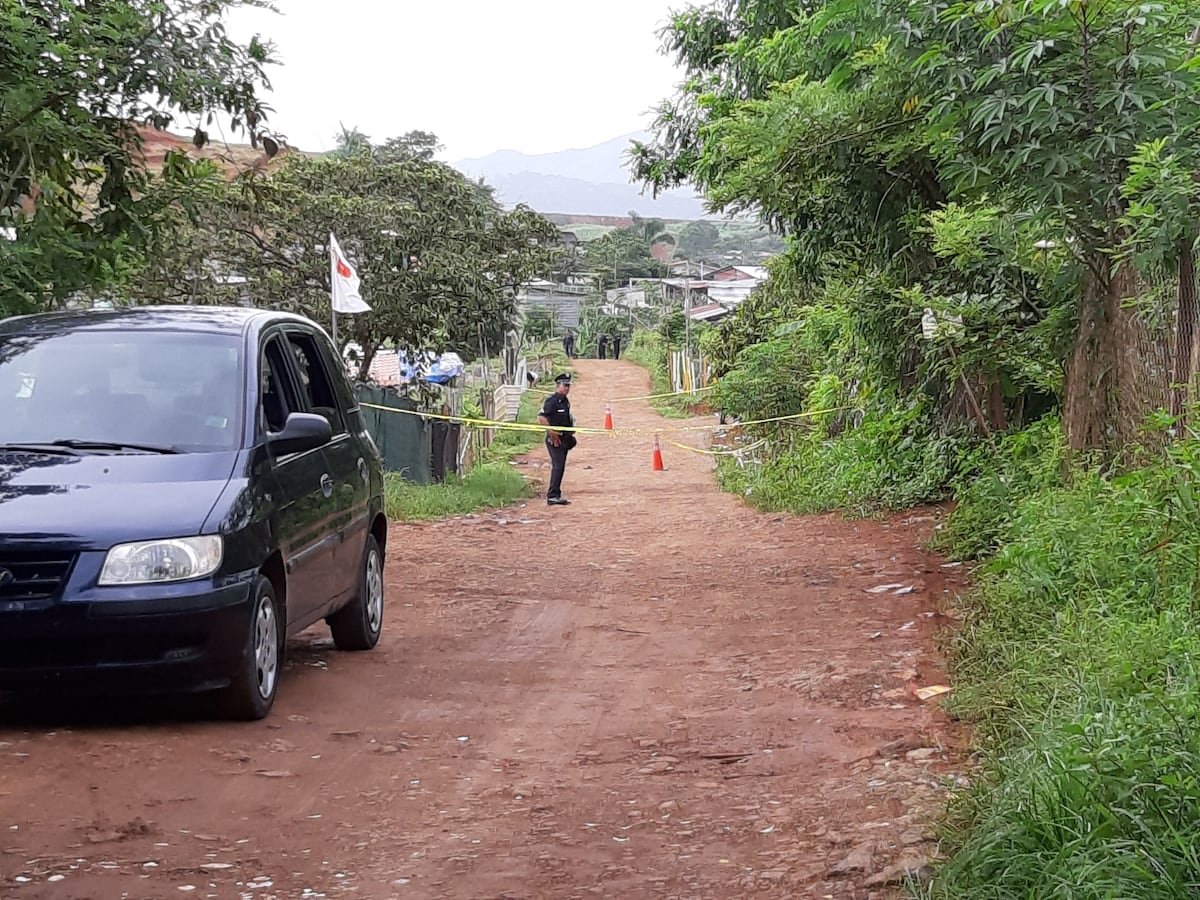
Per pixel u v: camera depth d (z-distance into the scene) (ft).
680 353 185.47
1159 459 28.37
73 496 21.25
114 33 30.60
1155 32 26.27
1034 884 13.03
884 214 46.29
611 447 122.72
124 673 20.45
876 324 54.13
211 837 16.66
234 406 23.79
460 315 83.87
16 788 18.17
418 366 84.38
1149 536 26.27
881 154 42.39
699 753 21.03
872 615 33.27
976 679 23.34
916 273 49.73
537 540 55.47
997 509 41.14
